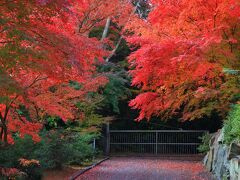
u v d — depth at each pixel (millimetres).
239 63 9930
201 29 9930
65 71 7324
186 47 9297
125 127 23703
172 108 12914
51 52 6633
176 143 21391
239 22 9484
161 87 11297
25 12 6219
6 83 6062
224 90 10711
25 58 6516
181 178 11664
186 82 11047
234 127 9211
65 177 11383
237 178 8133
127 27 11617
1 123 9203
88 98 15961
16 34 6207
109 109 22109
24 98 7766
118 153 21266
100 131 20297
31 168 9461
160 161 17562
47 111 9891
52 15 6645
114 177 11875
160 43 9547
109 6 15688
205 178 11414
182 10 9836
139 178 11727
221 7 9055
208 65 9852
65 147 12594
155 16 10414
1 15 6082
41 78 8812
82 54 7477
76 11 13102
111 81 18922
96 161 16406
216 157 11906
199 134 21609
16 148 9516
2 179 7906
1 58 6402
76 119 15523
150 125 23797
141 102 11562
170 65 9906
